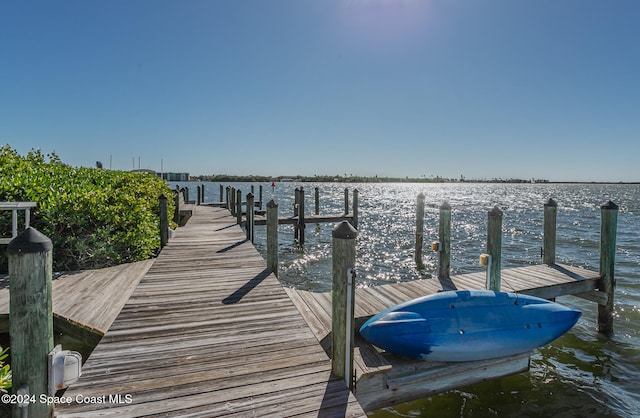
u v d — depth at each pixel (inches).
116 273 245.0
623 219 1015.6
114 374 115.6
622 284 365.7
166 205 352.2
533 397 184.9
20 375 78.8
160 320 161.0
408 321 160.9
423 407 177.5
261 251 585.9
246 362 124.8
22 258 78.4
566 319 178.2
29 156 413.1
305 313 188.9
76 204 269.6
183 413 97.1
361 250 578.2
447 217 252.1
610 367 211.8
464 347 160.9
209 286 212.4
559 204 1742.1
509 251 577.9
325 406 101.6
